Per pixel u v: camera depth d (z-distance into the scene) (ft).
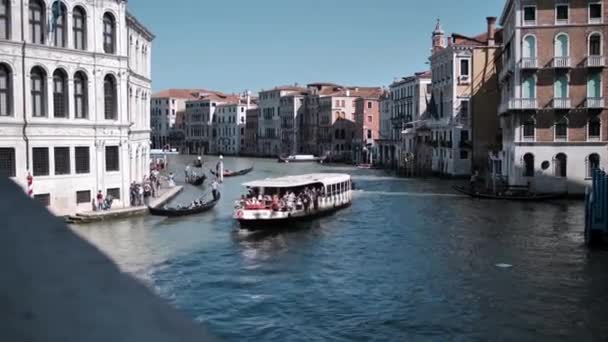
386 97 331.57
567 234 97.91
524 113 151.02
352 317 57.11
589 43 146.61
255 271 74.23
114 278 4.69
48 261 4.64
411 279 70.18
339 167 311.27
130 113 146.10
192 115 514.68
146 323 4.32
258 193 118.01
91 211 109.60
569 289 65.26
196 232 99.86
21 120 98.48
